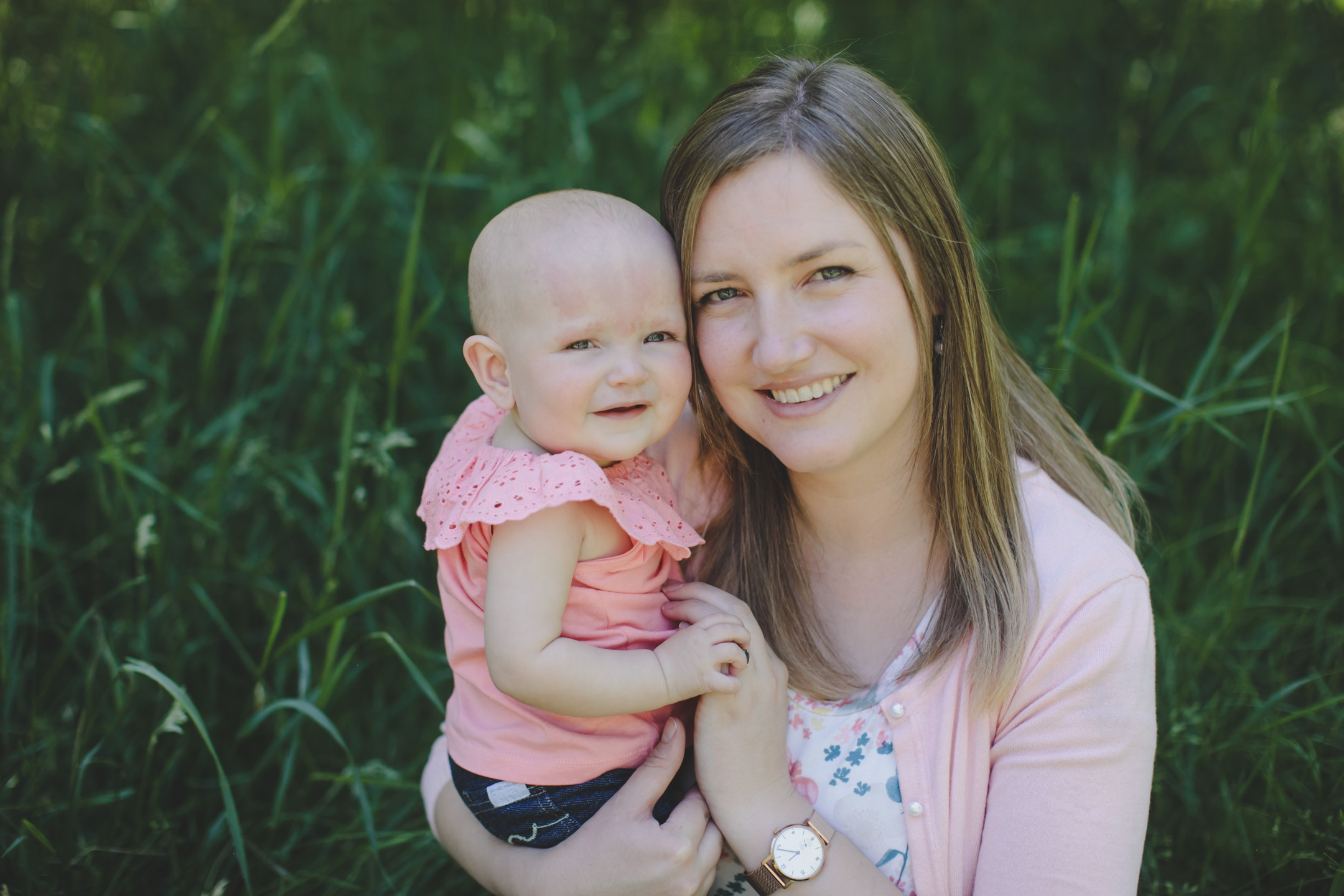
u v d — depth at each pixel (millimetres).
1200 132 3820
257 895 2014
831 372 1398
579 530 1447
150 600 2389
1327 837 1843
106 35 3590
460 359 2992
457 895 2105
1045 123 3975
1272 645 2357
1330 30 3893
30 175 3229
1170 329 3244
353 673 2303
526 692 1390
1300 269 3285
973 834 1429
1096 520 1517
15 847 1844
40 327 3109
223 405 2982
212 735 2316
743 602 1564
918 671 1461
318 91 3582
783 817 1437
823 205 1354
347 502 2635
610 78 3717
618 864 1431
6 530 2371
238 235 3072
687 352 1490
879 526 1565
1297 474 2785
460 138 3223
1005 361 1685
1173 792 2107
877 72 1702
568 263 1402
